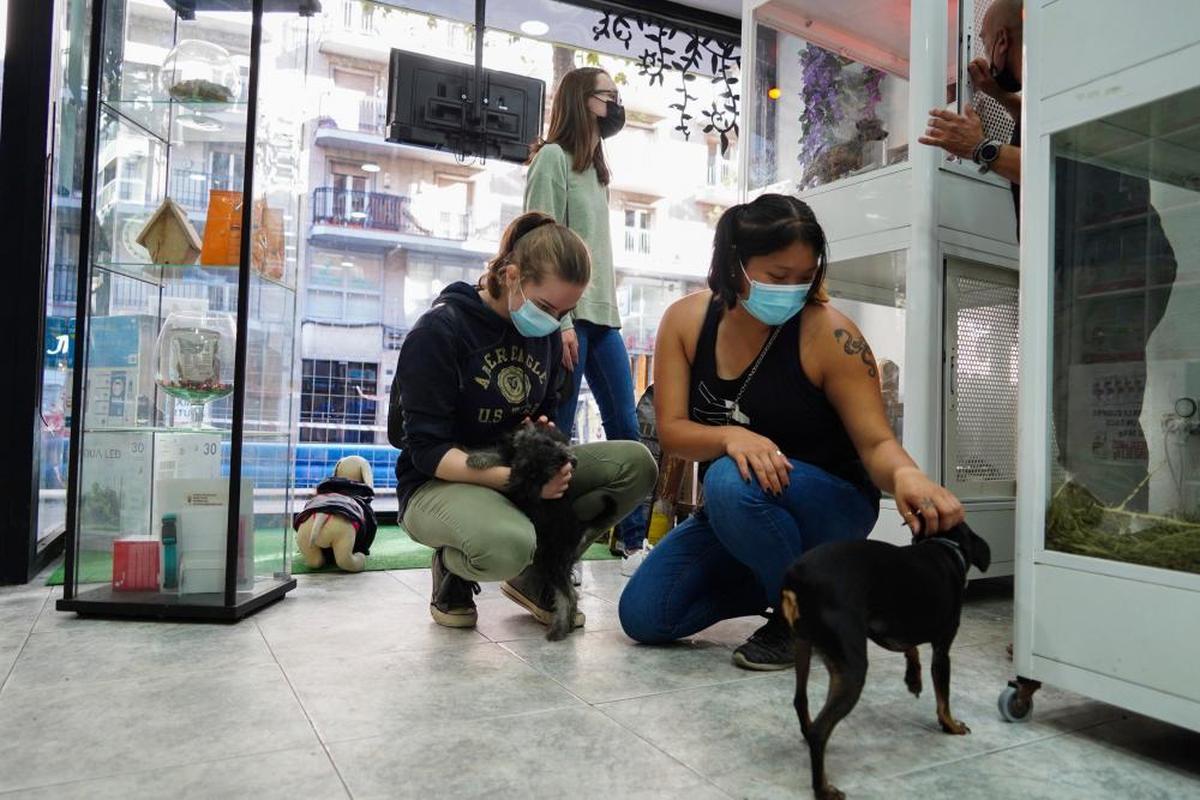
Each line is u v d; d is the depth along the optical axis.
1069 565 1.52
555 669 1.88
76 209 3.30
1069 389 1.63
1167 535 1.47
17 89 2.87
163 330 2.42
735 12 5.04
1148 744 1.48
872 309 3.00
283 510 2.73
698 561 2.08
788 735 1.49
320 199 5.39
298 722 1.51
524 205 2.93
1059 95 1.61
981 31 2.73
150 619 2.29
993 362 2.91
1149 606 1.40
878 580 1.30
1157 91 1.45
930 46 2.68
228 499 2.41
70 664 1.87
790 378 1.93
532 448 2.08
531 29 4.89
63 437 3.28
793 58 3.37
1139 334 1.68
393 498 4.94
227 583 2.29
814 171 3.27
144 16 2.55
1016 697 1.58
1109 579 1.46
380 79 5.29
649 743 1.44
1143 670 1.40
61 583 2.82
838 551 1.31
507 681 1.78
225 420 2.49
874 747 1.45
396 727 1.49
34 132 2.88
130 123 2.55
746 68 3.50
